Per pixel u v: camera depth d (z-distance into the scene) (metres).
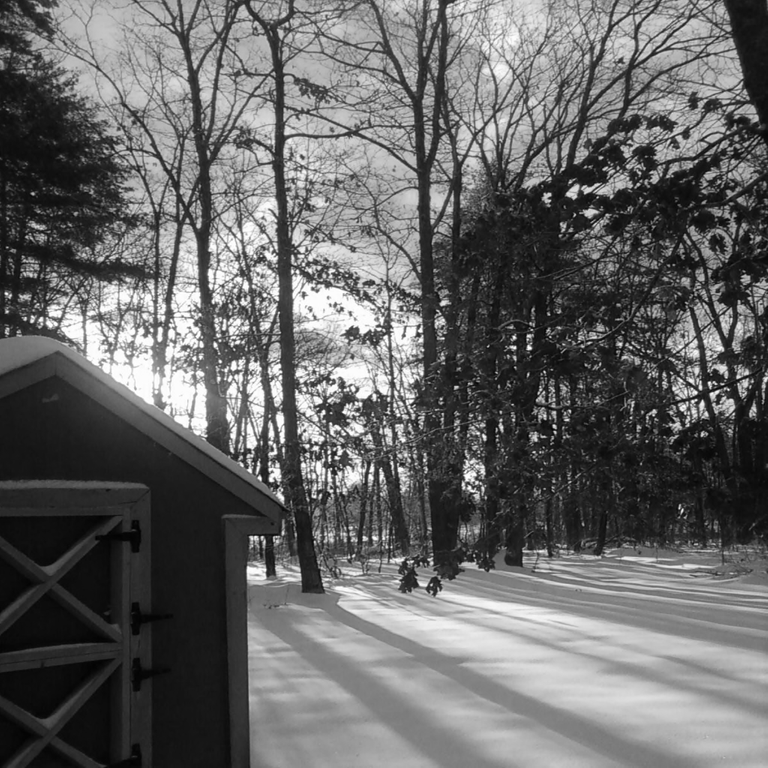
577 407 7.55
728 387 7.41
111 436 5.38
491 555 8.44
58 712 4.84
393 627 12.19
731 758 5.62
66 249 24.97
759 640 9.90
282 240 20.25
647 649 9.40
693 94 8.35
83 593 5.12
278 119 21.33
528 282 8.03
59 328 27.30
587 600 15.59
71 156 24.09
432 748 6.18
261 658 10.07
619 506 7.62
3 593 4.79
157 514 5.54
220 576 5.77
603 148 7.50
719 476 7.41
